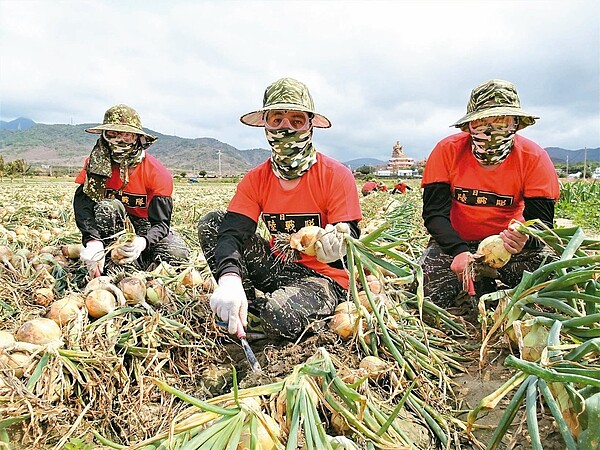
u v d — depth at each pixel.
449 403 2.34
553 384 1.82
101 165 3.91
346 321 2.56
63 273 3.77
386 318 2.56
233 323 2.53
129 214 4.36
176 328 2.81
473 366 2.64
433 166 3.47
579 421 1.66
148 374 2.49
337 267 3.20
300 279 3.17
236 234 3.04
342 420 1.93
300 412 1.63
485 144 3.16
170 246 4.19
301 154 2.95
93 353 2.34
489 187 3.39
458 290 3.56
